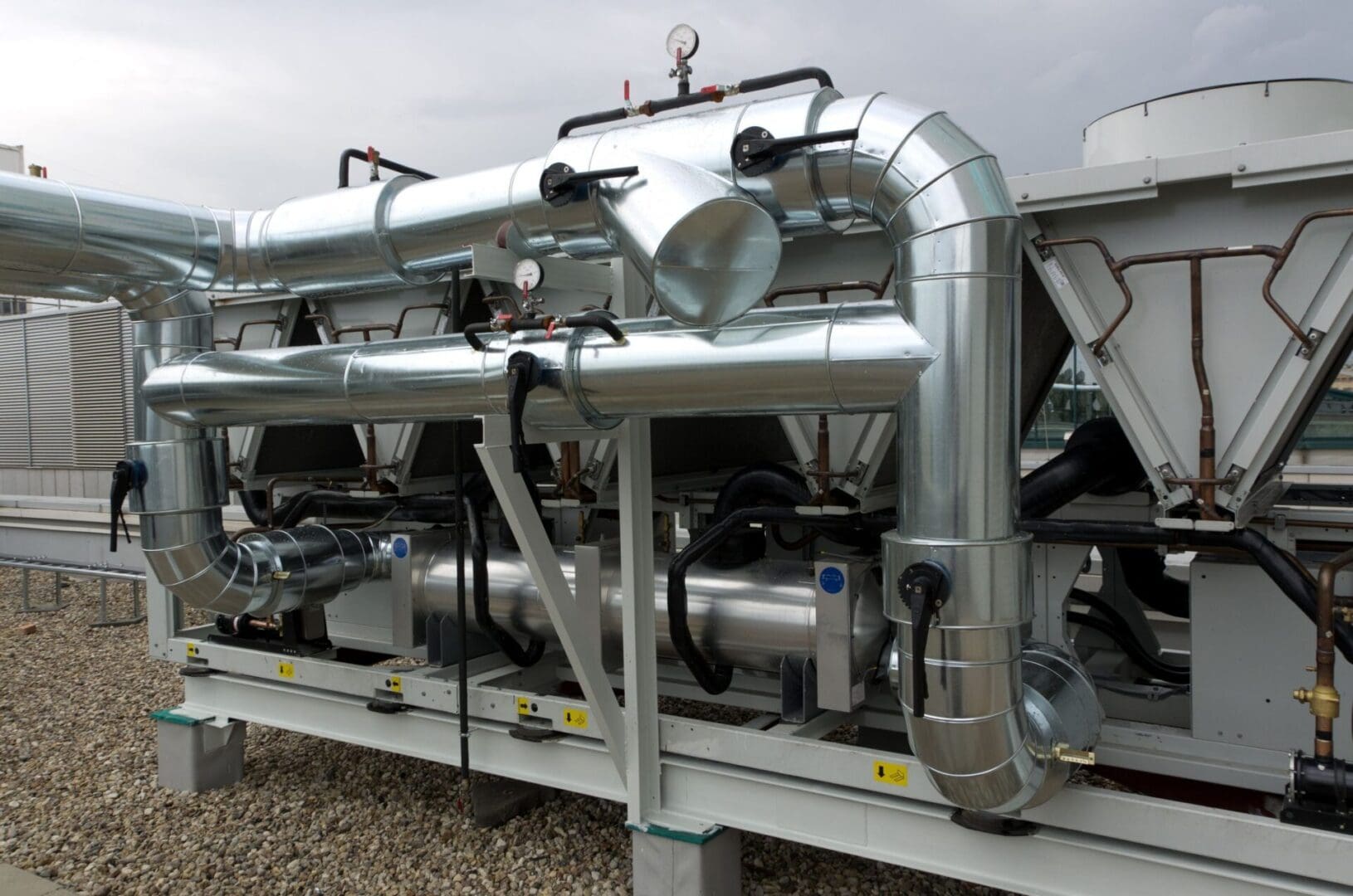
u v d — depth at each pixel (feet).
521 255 10.12
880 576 10.44
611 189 8.44
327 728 13.32
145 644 22.99
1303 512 10.32
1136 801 8.04
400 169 12.01
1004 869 8.66
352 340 14.05
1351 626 8.18
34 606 27.84
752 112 8.45
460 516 11.00
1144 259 8.29
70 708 18.29
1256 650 9.21
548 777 11.34
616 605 11.87
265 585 12.97
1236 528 8.57
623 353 8.73
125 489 12.19
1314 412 9.45
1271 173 7.66
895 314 7.75
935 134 7.58
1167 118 9.15
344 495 15.44
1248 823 7.62
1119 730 9.82
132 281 11.66
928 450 7.42
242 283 12.43
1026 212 8.74
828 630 9.91
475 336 9.52
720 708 15.57
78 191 10.87
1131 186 8.16
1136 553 12.60
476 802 12.24
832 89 8.46
